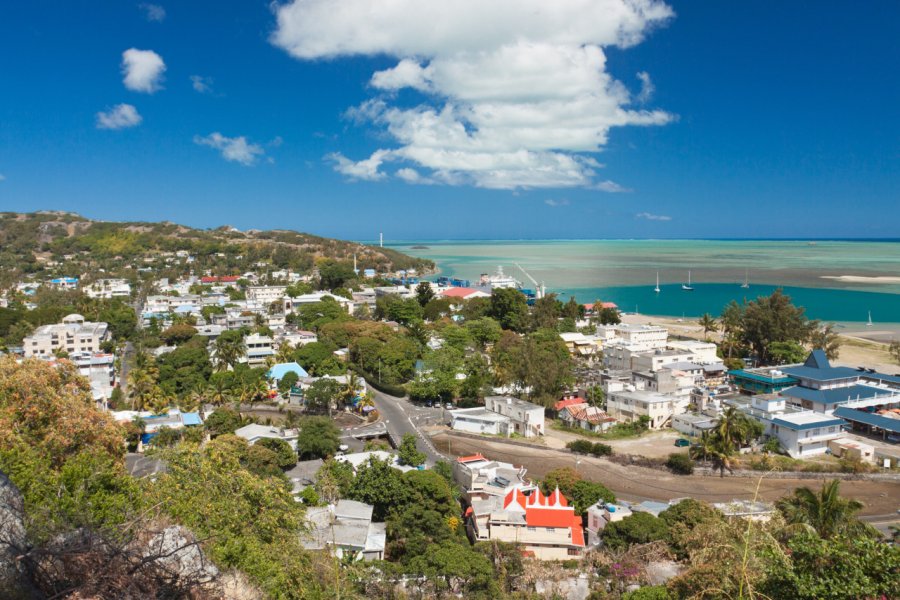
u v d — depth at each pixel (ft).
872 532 122.21
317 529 130.41
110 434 126.62
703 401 267.59
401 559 134.92
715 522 107.55
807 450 225.97
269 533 91.40
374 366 329.11
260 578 73.46
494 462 198.59
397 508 153.79
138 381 262.06
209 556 65.36
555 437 251.19
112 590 44.14
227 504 89.76
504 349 354.74
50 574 43.73
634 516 141.28
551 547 143.95
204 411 257.14
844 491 196.44
